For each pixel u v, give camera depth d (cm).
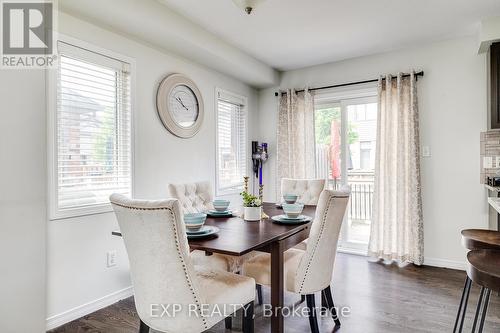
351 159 399
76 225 228
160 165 299
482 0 249
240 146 432
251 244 151
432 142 335
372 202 359
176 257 134
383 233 350
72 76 231
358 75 381
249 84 436
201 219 174
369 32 309
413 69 339
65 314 219
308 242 182
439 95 332
